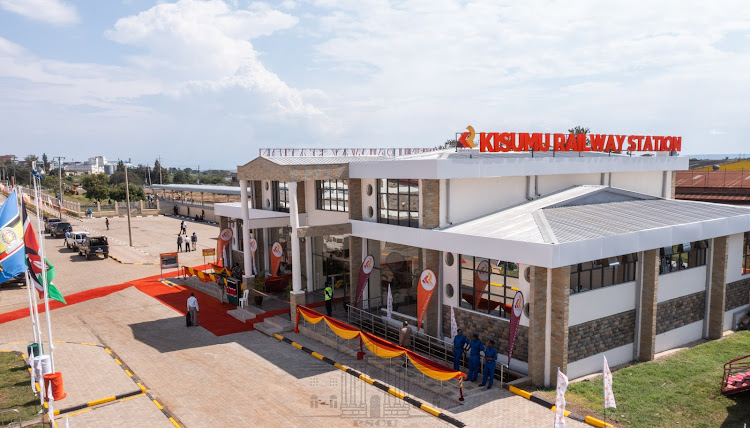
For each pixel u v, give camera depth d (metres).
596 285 19.28
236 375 19.61
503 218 22.27
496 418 15.58
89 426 15.60
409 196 23.25
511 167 23.89
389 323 24.05
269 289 31.17
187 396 17.75
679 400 16.84
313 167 25.22
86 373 19.80
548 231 18.70
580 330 18.72
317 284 31.92
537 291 17.62
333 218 29.23
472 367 18.38
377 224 24.53
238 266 36.25
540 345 17.89
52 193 113.69
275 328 25.16
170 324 26.50
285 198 33.47
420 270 23.53
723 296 23.70
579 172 27.00
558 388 13.68
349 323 25.06
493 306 20.17
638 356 20.81
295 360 21.22
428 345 21.72
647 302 20.50
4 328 26.19
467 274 21.23
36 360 18.25
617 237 18.56
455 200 22.64
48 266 19.08
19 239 19.28
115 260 45.56
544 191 26.03
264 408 16.77
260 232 36.47
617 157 29.14
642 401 16.73
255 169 27.67
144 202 90.31
